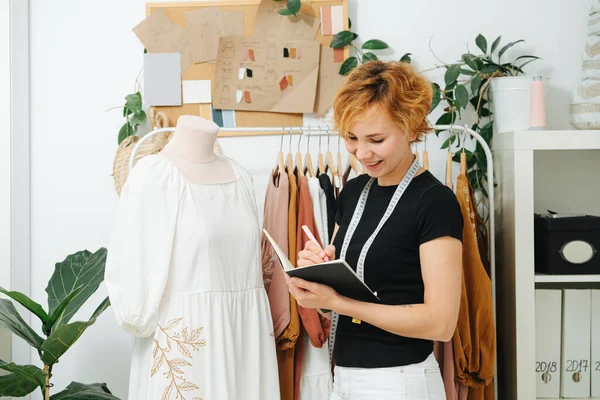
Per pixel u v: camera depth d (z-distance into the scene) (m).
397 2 2.38
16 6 2.30
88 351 2.42
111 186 2.41
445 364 1.92
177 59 2.36
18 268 2.36
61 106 2.39
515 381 2.06
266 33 2.35
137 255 1.63
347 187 1.70
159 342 1.64
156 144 2.27
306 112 2.35
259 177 2.38
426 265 1.44
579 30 2.39
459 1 2.39
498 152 2.18
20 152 2.34
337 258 1.61
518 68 2.31
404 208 1.49
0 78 2.28
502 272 2.16
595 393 2.14
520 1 2.38
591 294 2.14
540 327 2.14
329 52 2.36
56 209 2.41
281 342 1.95
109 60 2.39
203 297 1.66
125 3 2.38
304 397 1.99
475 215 2.10
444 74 2.39
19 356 2.41
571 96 2.15
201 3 2.36
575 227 2.07
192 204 1.69
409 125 1.41
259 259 1.82
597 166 2.40
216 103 2.35
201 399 1.64
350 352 1.55
